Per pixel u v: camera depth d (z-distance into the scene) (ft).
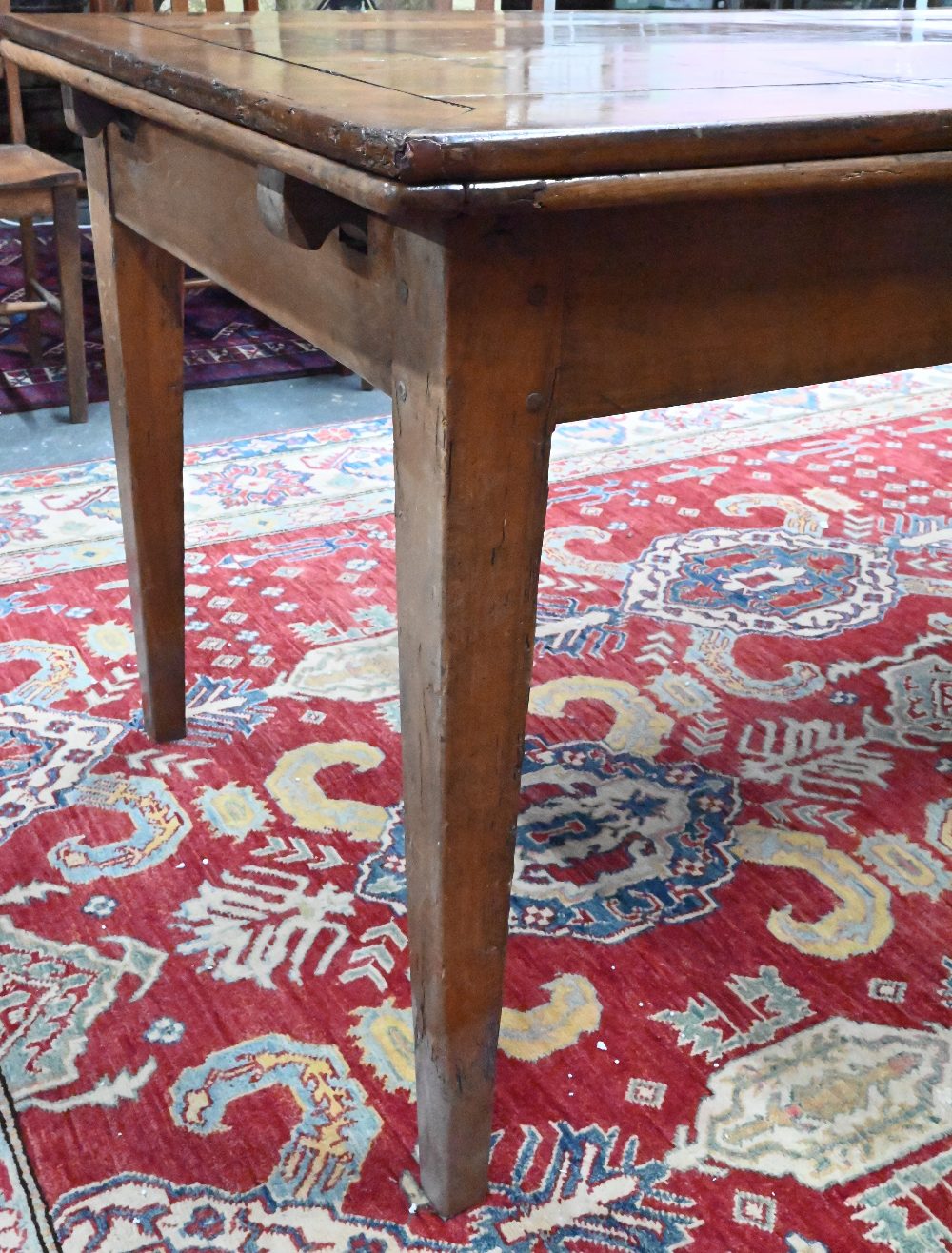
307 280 3.06
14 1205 3.50
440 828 3.04
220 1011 4.19
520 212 2.25
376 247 2.68
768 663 6.47
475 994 3.27
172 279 4.69
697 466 9.04
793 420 9.98
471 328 2.50
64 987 4.26
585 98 2.80
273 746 5.64
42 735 5.67
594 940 4.55
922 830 5.19
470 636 2.85
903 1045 4.10
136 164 4.09
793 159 2.52
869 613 7.02
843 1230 3.46
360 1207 3.53
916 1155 3.71
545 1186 3.60
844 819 5.25
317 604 6.91
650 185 2.34
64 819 5.12
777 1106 3.87
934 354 3.25
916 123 2.63
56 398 9.98
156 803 5.23
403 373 2.68
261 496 8.27
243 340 11.69
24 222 10.14
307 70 3.22
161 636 5.36
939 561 7.66
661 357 2.80
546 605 7.01
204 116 2.91
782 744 5.78
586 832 5.14
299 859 4.92
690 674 6.34
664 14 6.17
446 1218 3.50
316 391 10.47
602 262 2.61
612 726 5.88
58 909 4.62
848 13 6.46
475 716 2.96
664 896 4.78
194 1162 3.65
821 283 2.94
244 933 4.53
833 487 8.71
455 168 2.16
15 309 9.41
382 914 4.64
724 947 4.52
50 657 6.31
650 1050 4.07
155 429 4.92
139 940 4.49
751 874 4.91
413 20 5.41
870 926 4.64
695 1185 3.60
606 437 9.54
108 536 7.66
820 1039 4.12
